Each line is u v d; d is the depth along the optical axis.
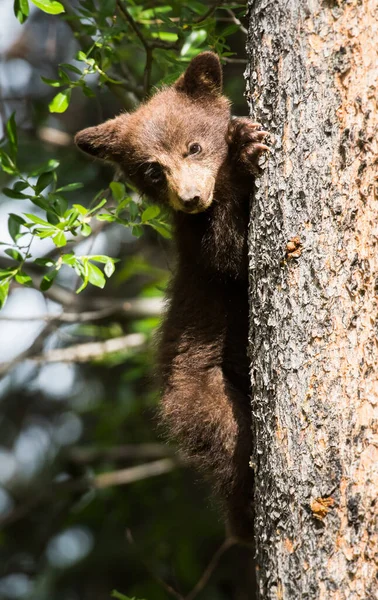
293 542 6.71
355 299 6.82
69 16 11.98
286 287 7.13
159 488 18.58
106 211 10.65
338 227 6.96
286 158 7.32
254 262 7.58
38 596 18.89
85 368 22.08
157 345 11.20
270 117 7.57
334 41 7.20
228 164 9.83
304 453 6.77
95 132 11.65
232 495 10.12
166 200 11.13
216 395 10.33
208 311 10.58
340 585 6.41
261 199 7.59
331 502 6.57
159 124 10.97
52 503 19.98
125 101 13.44
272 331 7.23
